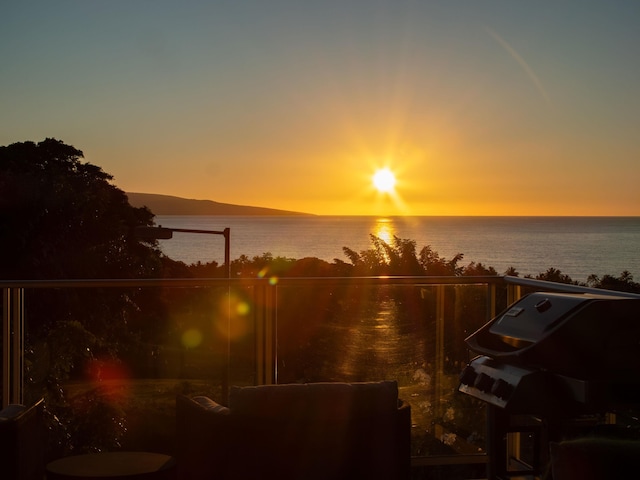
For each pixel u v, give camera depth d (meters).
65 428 3.96
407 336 4.21
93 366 4.04
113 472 2.88
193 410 2.85
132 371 4.06
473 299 4.35
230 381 4.09
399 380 4.18
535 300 3.08
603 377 2.71
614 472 1.88
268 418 2.66
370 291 4.23
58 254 23.47
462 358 4.32
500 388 2.83
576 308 2.77
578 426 3.10
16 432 2.63
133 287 4.04
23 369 3.94
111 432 4.01
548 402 2.76
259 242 104.00
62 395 4.00
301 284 4.17
